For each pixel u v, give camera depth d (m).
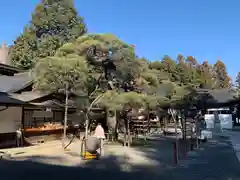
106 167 10.46
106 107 16.03
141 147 17.06
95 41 14.95
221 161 11.95
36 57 32.72
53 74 14.90
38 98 18.48
